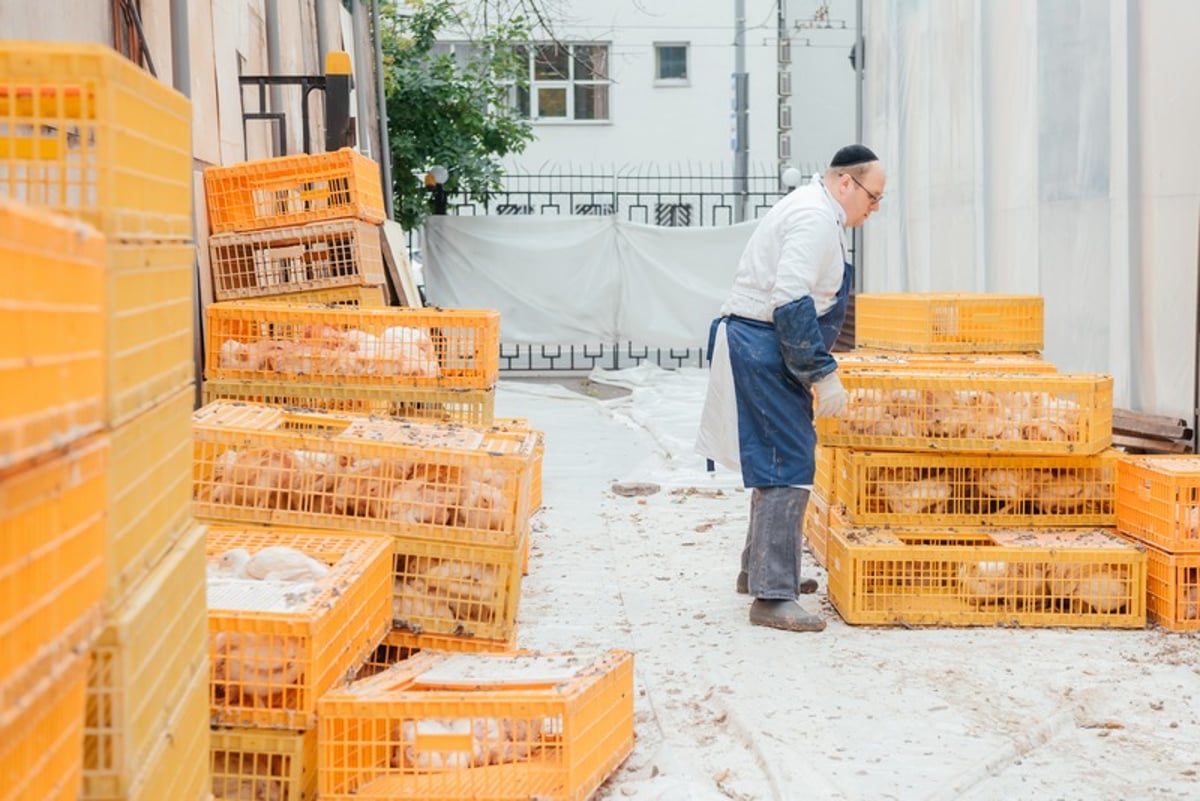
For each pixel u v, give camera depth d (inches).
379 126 662.5
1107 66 350.9
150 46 277.4
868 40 632.4
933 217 516.4
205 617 109.1
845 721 176.6
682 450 419.5
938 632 222.8
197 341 276.8
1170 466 225.0
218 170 291.0
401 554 188.4
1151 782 157.5
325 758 141.3
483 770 145.1
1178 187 315.6
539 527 313.7
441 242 735.7
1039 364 273.4
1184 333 313.7
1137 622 223.8
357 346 249.6
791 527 226.4
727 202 975.6
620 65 972.6
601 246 733.3
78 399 71.7
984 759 162.2
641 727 177.2
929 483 237.3
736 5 954.7
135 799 84.5
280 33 460.8
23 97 85.3
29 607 63.8
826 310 231.0
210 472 191.8
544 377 720.3
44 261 65.9
